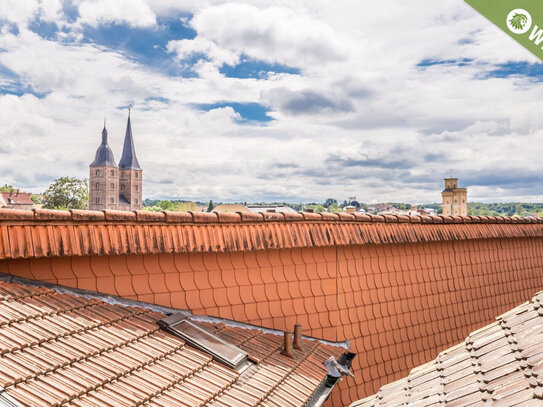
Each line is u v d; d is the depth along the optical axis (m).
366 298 10.49
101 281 7.32
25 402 4.22
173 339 6.68
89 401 4.70
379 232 10.63
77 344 5.55
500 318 6.25
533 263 14.86
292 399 6.57
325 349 9.08
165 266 8.02
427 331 11.60
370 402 5.96
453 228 12.45
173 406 5.21
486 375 5.03
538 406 4.03
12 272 6.50
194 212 8.24
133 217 7.51
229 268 8.72
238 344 7.63
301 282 9.55
